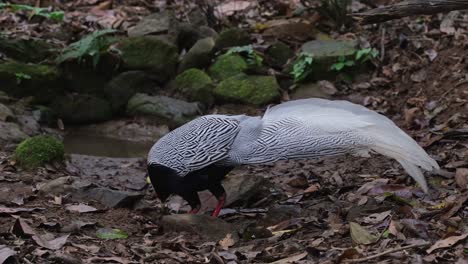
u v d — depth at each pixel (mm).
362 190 10344
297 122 8797
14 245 8016
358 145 8516
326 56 15320
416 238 8273
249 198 10281
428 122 13039
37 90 14867
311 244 8391
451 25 15359
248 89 15062
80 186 10203
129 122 14953
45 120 14633
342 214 9398
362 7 16953
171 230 9055
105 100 15258
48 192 10109
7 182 10602
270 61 15875
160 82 15641
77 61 15109
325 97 14914
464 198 9070
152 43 15641
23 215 9102
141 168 12297
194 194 9445
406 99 14234
